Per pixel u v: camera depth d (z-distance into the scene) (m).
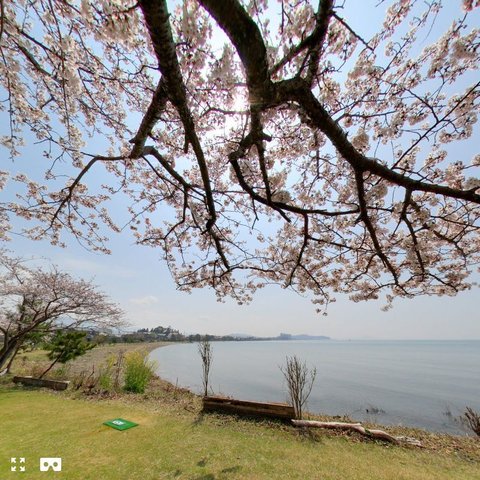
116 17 1.57
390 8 2.85
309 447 4.69
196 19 2.00
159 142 4.49
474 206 3.86
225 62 2.19
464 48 2.85
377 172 2.43
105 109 4.21
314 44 2.02
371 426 6.10
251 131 2.34
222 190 5.20
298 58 2.45
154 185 5.79
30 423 5.39
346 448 4.72
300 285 6.00
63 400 7.12
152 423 5.58
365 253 5.12
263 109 2.11
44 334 11.56
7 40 2.84
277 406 6.00
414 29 2.91
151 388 9.30
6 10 2.54
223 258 4.42
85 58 3.05
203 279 5.88
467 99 3.10
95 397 7.51
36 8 2.50
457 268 5.05
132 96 3.88
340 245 3.88
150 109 2.71
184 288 6.30
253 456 4.29
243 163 3.91
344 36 2.50
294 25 2.34
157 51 1.59
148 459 4.09
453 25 2.83
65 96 3.33
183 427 5.40
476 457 4.57
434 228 3.66
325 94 3.21
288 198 3.20
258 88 1.83
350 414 9.79
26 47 2.90
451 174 3.82
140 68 3.14
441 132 3.64
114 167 5.54
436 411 10.41
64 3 2.29
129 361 9.81
